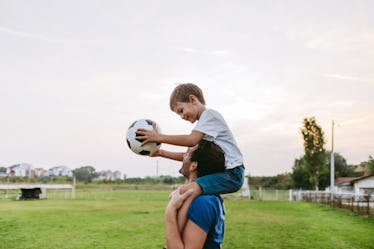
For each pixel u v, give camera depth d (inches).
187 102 129.6
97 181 3870.6
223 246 360.8
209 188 104.0
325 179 2098.9
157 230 477.7
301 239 406.0
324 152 1882.4
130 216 671.8
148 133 125.1
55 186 1540.4
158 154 138.8
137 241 391.9
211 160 107.7
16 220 592.7
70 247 357.1
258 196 1870.1
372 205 980.6
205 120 121.5
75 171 5777.6
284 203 1227.9
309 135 1894.7
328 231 473.7
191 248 95.6
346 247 358.9
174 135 122.5
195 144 120.6
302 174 2265.0
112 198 1456.7
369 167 2030.0
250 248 351.3
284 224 553.9
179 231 97.5
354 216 697.0
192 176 109.9
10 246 361.7
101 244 372.8
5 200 1317.7
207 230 96.9
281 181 2933.1
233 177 112.5
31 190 1432.1
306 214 741.3
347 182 1966.0
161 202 1152.2
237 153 121.3
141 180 4099.4
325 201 1147.3
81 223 555.8
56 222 567.5
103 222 568.7
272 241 391.5
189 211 97.5
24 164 5738.2
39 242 383.6
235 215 715.4
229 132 123.7
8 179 3324.3
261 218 651.5
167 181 4057.6
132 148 137.3
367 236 431.5
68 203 1097.4
